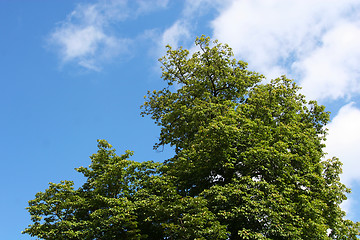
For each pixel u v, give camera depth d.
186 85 29.94
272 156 21.05
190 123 25.91
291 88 28.34
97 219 19.19
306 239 19.70
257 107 25.28
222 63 28.47
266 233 19.09
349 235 22.92
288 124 24.52
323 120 28.17
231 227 20.77
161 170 22.69
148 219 19.09
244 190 20.19
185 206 19.08
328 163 24.81
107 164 21.28
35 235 19.19
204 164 22.86
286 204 19.98
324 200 22.78
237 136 22.05
